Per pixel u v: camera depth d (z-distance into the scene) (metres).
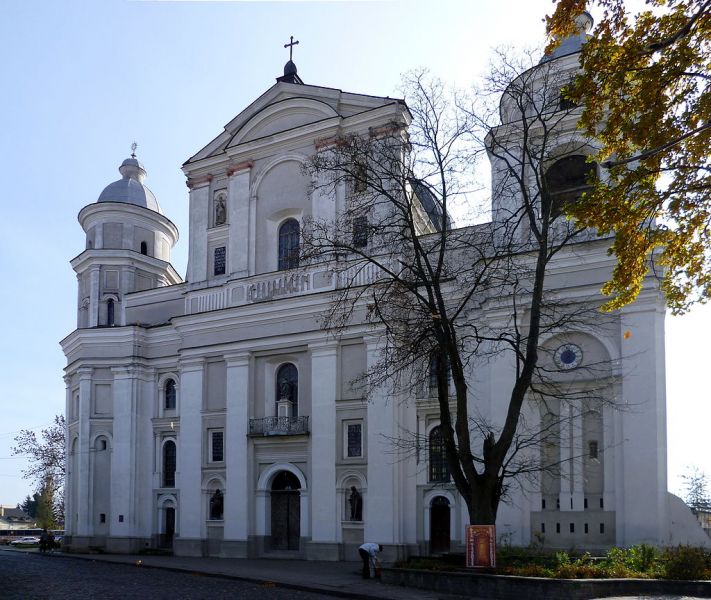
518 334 21.97
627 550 22.03
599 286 26.78
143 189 46.66
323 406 32.56
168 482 38.66
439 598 18.81
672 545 24.66
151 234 45.34
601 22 15.24
